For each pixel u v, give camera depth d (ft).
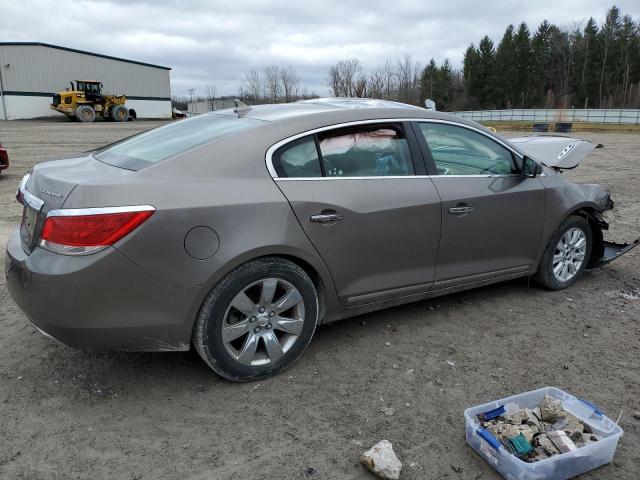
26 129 94.73
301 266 10.57
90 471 7.85
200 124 11.66
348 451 8.39
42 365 10.78
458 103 270.87
